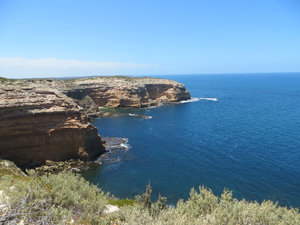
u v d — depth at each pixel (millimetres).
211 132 70812
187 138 64375
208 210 13211
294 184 36844
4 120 42062
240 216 11648
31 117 45000
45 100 49000
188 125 80938
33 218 10180
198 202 13953
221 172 41781
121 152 53719
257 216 11664
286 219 11641
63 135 47719
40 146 45438
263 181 38000
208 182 38219
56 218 10414
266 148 54438
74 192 14273
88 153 49312
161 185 37625
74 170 44094
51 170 43562
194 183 38031
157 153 52625
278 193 34312
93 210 13523
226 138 63781
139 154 52219
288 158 47750
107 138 64625
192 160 47938
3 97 44188
